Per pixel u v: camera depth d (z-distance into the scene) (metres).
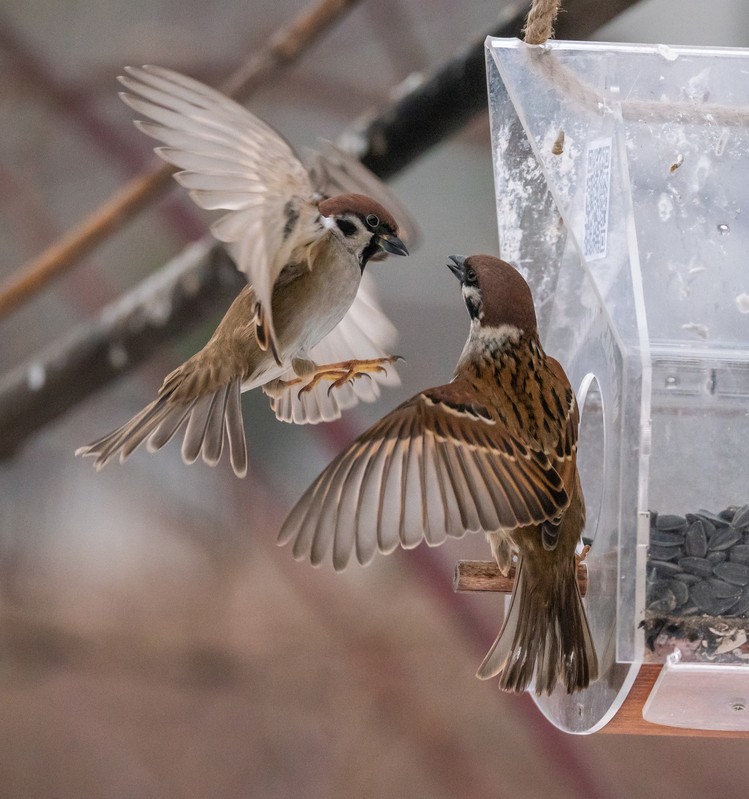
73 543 17.86
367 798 15.15
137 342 11.45
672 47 7.83
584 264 7.40
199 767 15.46
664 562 6.87
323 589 16.89
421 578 14.17
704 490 6.91
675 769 16.05
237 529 17.50
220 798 15.32
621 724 7.46
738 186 7.42
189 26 16.00
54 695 16.23
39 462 17.98
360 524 6.36
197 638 16.80
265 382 7.73
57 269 11.32
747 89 7.73
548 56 7.88
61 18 16.05
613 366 6.93
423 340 19.97
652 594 6.86
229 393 7.50
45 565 17.52
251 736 16.06
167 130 6.05
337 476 6.39
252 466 17.11
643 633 6.74
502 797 15.07
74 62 15.20
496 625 14.68
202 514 17.81
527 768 15.53
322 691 16.39
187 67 15.14
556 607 6.95
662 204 7.33
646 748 16.38
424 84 9.97
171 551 17.78
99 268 17.59
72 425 18.23
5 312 11.49
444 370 19.94
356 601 16.95
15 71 14.12
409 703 16.22
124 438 7.39
